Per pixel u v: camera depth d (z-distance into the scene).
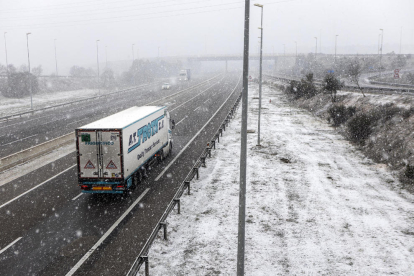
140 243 10.88
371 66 98.38
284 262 10.12
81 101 55.16
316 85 57.75
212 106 46.34
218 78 119.69
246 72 7.89
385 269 9.70
